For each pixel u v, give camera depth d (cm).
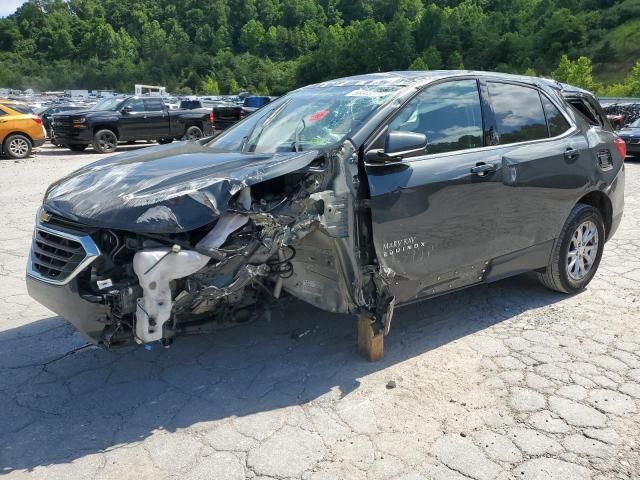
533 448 292
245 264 328
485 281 432
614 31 9900
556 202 458
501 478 271
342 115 382
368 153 349
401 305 384
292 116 416
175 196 298
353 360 390
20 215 852
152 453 295
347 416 324
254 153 373
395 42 11388
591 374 365
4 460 292
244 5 17188
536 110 467
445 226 384
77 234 309
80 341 432
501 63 10631
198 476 277
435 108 398
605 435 302
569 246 482
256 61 14025
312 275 372
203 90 12938
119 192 314
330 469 279
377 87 407
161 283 299
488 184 405
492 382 357
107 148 1869
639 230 725
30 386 366
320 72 12006
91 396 353
